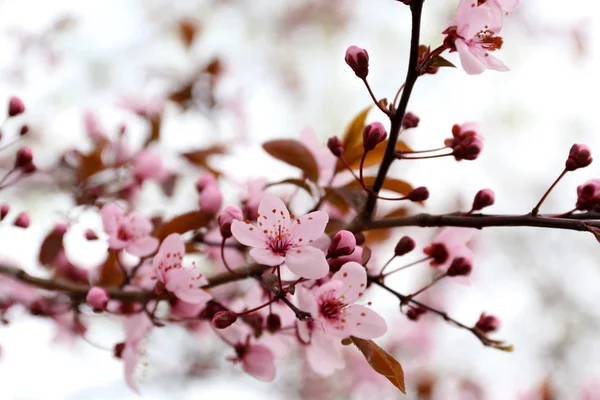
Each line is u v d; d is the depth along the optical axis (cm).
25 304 62
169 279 53
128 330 56
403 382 50
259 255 50
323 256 50
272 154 56
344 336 50
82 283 61
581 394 106
